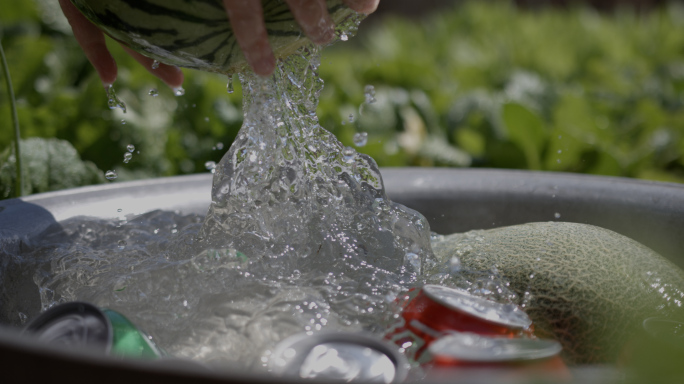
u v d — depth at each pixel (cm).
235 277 106
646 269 120
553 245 124
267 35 99
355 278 113
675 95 417
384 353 77
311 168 138
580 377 73
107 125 220
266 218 129
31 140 186
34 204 147
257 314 95
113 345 78
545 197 165
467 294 104
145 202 162
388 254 125
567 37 550
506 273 119
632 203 154
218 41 105
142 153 221
